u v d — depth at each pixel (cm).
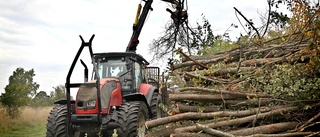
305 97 402
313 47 396
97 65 817
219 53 549
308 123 401
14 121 1398
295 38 498
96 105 701
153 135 466
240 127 428
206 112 455
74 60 692
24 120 1466
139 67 869
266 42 533
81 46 677
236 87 446
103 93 709
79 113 708
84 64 798
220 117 432
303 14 508
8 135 1101
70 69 702
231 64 493
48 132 705
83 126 714
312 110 410
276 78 414
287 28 611
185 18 833
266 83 443
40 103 2262
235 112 426
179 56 549
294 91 401
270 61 466
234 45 621
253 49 509
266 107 421
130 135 681
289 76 406
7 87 1579
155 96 855
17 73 1717
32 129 1295
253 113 421
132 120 687
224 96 444
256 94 430
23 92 1588
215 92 447
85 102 705
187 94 459
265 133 405
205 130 407
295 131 398
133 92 795
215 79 482
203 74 481
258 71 445
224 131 423
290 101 405
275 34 625
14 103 1545
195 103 471
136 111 701
